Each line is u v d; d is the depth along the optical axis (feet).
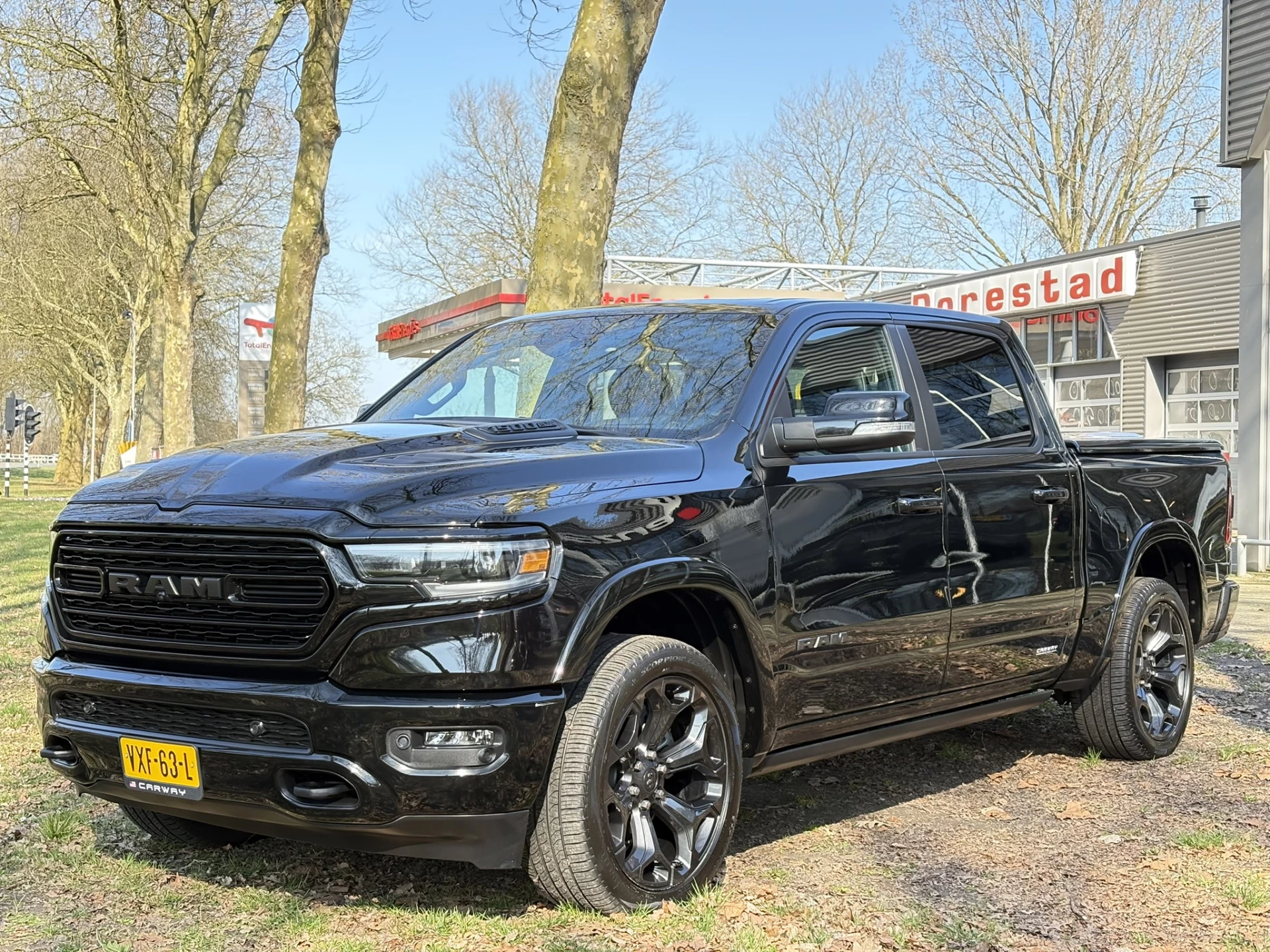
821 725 14.07
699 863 12.70
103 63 72.59
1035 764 19.17
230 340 159.43
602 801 11.67
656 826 12.87
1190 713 21.24
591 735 11.55
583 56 27.25
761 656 13.11
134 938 11.89
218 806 11.59
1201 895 13.20
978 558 15.85
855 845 14.97
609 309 16.84
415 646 10.91
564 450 12.66
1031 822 15.98
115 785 12.21
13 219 128.16
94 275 142.41
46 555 59.52
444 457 12.19
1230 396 59.11
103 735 12.04
